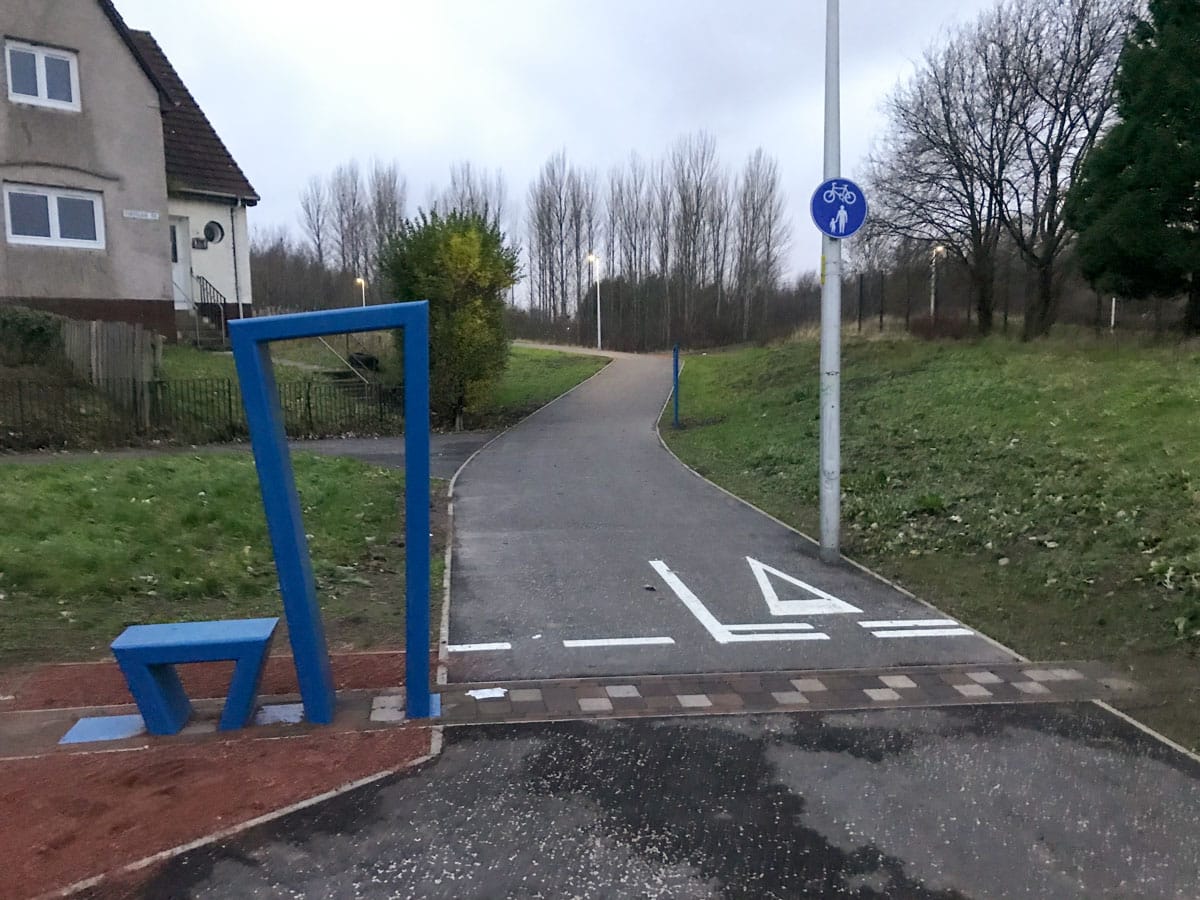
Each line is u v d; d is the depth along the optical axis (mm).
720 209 63812
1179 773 4102
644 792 3908
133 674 4355
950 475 10812
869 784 3994
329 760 4172
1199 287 16797
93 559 7145
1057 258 24328
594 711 4836
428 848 3441
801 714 4812
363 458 15180
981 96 24047
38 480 9680
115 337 15789
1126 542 7535
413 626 4672
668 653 5859
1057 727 4613
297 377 21562
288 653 5723
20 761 4117
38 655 5496
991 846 3488
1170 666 5465
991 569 7738
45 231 18531
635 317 65312
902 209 25500
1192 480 8430
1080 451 10289
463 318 19953
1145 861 3389
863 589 7449
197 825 3572
